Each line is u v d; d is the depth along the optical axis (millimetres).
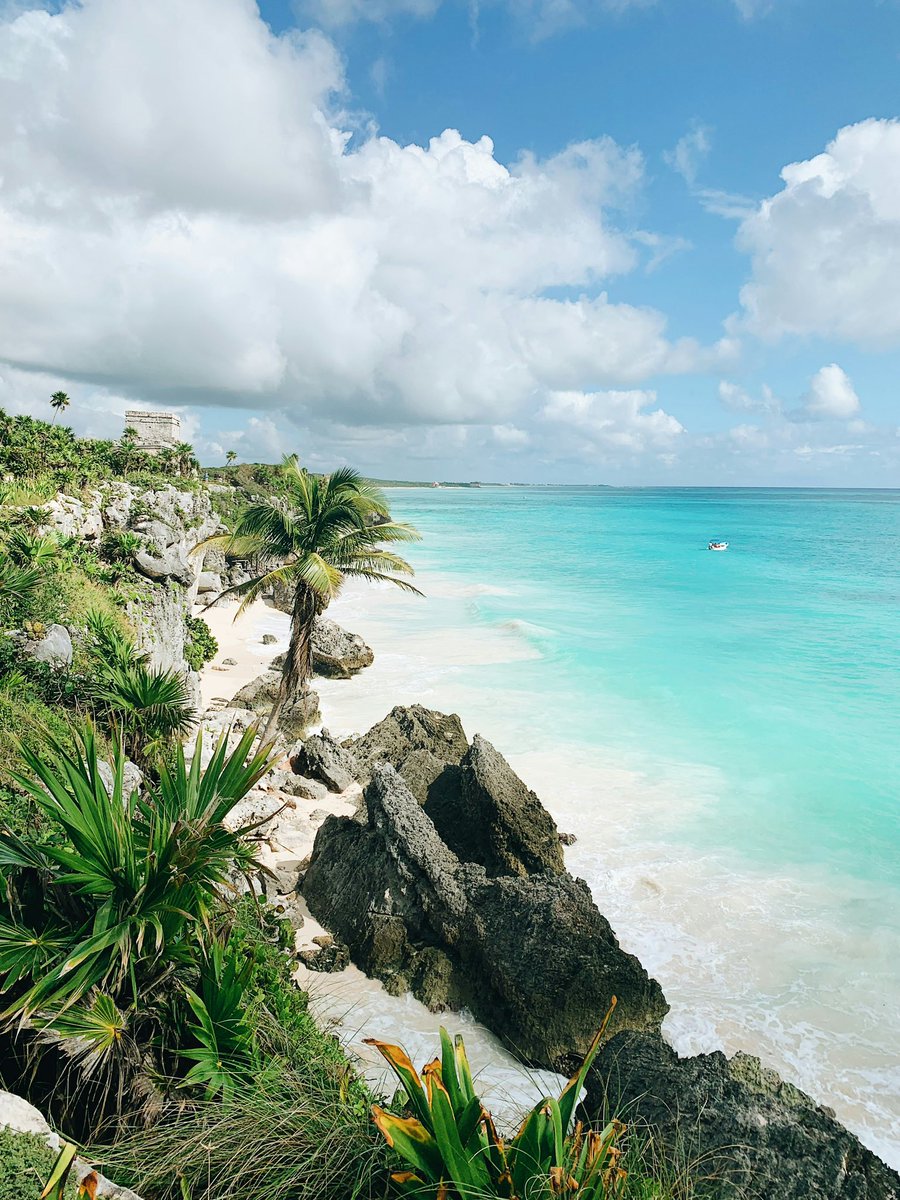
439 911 13148
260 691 28266
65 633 18156
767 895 15984
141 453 59125
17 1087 6191
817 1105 9453
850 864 17359
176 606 31391
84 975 5953
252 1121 4961
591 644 40344
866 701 30438
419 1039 11695
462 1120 4203
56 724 14844
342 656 32938
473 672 33938
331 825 15758
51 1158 4457
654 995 11859
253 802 17969
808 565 81688
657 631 44500
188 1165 4816
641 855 17500
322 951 13281
